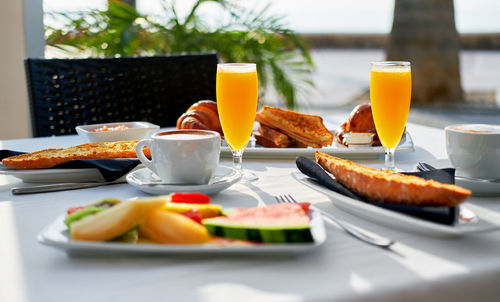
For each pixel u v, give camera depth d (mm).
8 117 2777
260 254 577
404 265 564
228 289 504
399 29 6629
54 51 2961
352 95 7195
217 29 3367
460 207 697
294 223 583
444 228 615
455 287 540
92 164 897
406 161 1114
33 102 1784
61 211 766
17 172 896
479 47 12867
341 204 751
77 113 1862
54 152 988
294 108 3475
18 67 2766
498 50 12727
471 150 849
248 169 1059
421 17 6488
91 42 3053
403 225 666
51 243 567
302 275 537
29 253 599
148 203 573
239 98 979
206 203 695
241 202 817
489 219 659
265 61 3328
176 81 2018
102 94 1909
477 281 550
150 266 557
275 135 1204
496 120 5363
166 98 2002
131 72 1957
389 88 958
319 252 601
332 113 5590
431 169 884
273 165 1100
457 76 6609
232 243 582
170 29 3291
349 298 496
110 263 566
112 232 573
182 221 586
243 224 589
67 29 3021
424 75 6590
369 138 1184
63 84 1838
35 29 2797
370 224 707
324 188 790
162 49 3258
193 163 830
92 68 1896
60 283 519
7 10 2688
